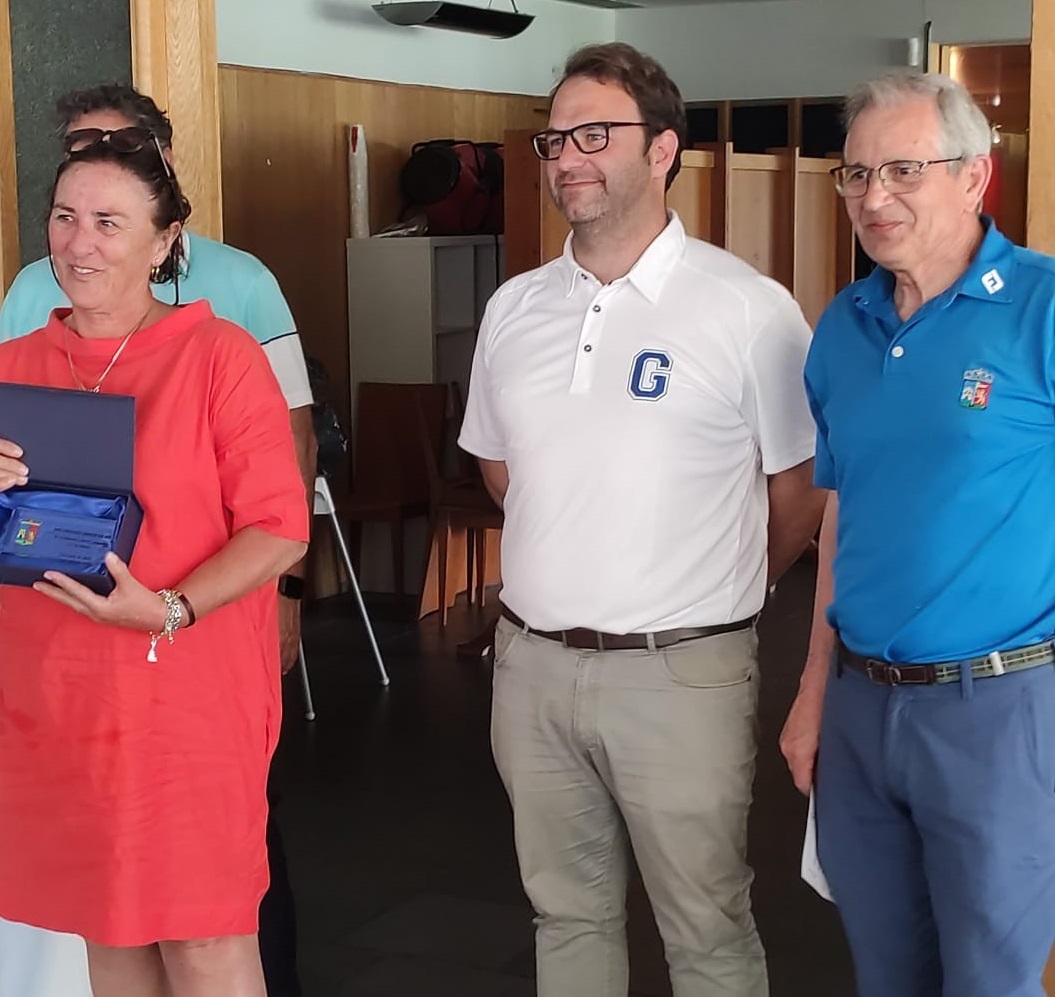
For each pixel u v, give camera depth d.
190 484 2.19
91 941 2.31
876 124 2.06
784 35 9.41
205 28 3.42
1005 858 2.06
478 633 6.62
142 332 2.21
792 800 4.51
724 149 6.73
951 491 2.06
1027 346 2.02
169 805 2.19
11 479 2.10
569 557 2.41
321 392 5.43
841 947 3.53
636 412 2.37
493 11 7.83
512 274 5.73
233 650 2.24
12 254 3.47
